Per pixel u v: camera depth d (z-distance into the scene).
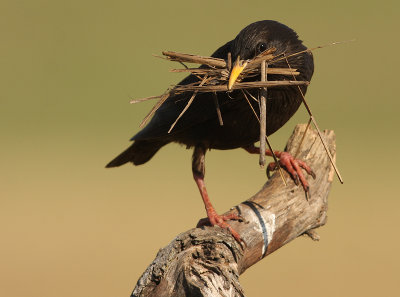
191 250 5.60
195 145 7.91
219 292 5.30
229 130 7.65
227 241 5.76
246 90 7.15
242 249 6.38
